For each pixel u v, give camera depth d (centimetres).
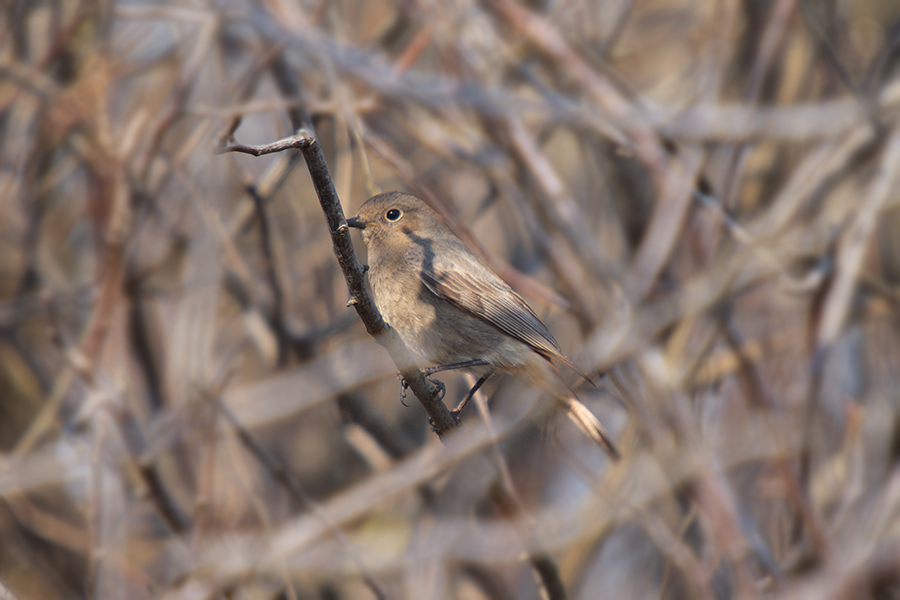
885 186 1118
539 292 1034
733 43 1258
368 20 1326
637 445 955
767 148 1272
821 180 1182
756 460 1121
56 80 1232
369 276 998
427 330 977
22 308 1103
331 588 1077
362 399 1009
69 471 1016
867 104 1153
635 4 1330
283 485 991
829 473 1108
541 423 967
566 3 1212
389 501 1095
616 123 1145
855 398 1179
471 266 992
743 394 1126
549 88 1216
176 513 991
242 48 1192
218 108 1058
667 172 1088
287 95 1070
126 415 988
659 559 1077
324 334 1050
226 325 1199
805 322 1159
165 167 1118
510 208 1239
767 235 1060
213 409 967
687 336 1062
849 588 931
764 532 1145
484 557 969
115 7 1153
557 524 1070
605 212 1195
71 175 1299
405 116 1143
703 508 939
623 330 965
